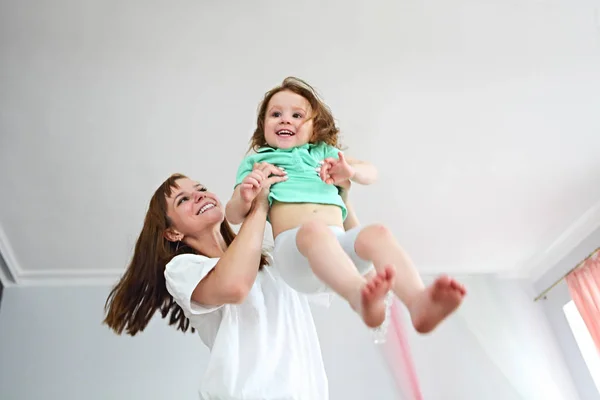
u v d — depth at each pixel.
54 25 2.25
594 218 3.51
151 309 1.69
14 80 2.40
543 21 2.48
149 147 2.75
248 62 2.48
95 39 2.32
